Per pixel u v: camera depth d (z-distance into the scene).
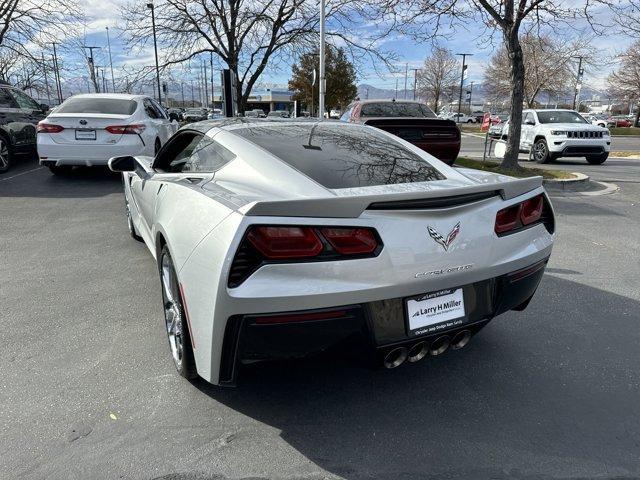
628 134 36.97
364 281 2.20
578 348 3.30
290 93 89.38
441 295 2.44
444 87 69.00
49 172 10.42
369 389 2.82
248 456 2.28
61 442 2.34
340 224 2.16
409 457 2.28
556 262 5.11
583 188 9.84
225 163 2.95
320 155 2.90
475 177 2.96
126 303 3.96
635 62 47.94
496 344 3.35
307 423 2.52
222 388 2.80
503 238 2.59
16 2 15.62
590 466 2.22
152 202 3.55
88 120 8.70
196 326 2.35
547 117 15.30
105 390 2.76
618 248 5.62
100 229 6.20
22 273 4.64
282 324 2.13
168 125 10.91
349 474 2.18
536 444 2.37
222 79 13.61
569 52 38.75
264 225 2.10
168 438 2.39
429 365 3.09
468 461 2.25
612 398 2.74
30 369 2.96
